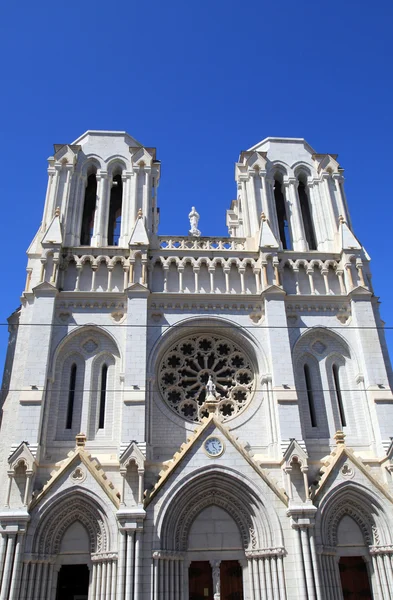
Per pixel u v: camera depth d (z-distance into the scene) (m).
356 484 33.44
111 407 36.53
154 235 44.22
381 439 35.19
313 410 37.78
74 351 38.25
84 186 46.41
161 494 31.91
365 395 37.66
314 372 39.03
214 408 34.97
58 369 37.44
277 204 49.72
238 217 54.06
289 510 31.66
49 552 30.88
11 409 35.66
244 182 47.62
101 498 31.83
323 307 40.81
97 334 38.84
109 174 46.94
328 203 46.25
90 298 39.53
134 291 39.12
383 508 32.97
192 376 39.03
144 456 32.75
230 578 32.16
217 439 33.66
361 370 38.47
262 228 43.00
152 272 41.38
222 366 39.41
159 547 30.53
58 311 38.88
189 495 32.50
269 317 39.19
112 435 35.47
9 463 32.06
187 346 39.94
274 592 30.20
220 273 41.81
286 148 49.75
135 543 30.28
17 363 37.44
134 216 44.00
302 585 29.98
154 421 36.28
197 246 43.72
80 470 32.56
